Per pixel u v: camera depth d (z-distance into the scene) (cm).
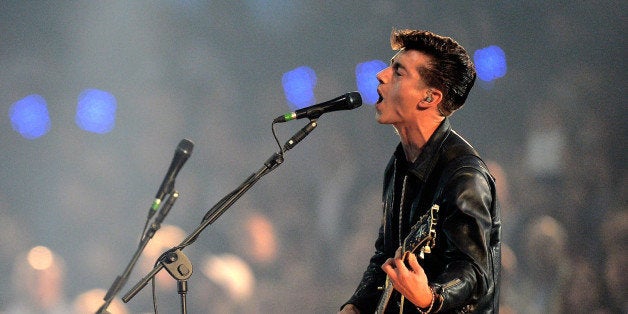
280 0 3184
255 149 3095
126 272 1091
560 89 2753
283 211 2795
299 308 2423
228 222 2761
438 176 949
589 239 2395
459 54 963
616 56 2758
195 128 3234
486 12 2841
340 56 3091
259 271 2559
